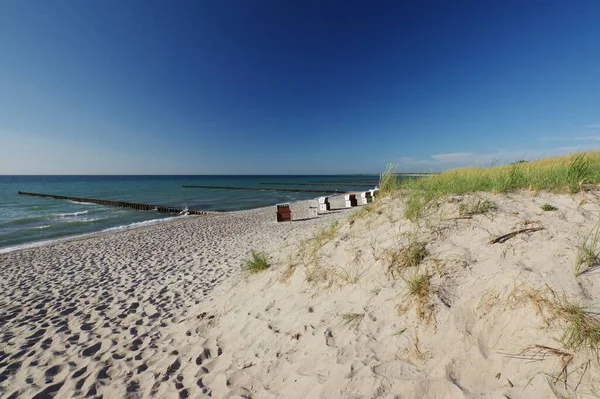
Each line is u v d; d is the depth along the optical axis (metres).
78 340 4.02
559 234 2.59
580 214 2.82
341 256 3.90
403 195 4.80
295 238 8.78
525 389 1.65
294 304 3.62
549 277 2.16
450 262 2.79
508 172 4.26
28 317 4.93
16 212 24.36
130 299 5.54
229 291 5.11
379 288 3.03
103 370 3.23
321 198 16.97
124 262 8.53
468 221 3.26
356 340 2.58
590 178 3.44
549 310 1.93
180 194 46.88
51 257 9.62
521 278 2.23
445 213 3.59
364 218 4.70
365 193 16.73
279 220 14.38
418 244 3.21
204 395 2.61
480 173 4.73
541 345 1.80
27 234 15.18
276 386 2.46
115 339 3.97
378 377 2.11
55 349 3.79
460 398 1.75
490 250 2.73
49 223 18.53
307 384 2.33
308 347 2.77
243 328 3.59
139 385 2.92
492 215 3.21
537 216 2.97
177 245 10.53
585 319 1.77
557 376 1.62
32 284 6.86
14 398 2.85
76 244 11.66
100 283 6.67
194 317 4.36
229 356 3.14
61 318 4.82
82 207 28.73
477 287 2.41
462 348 2.05
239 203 32.94
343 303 3.16
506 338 1.97
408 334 2.39
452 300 2.42
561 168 4.01
